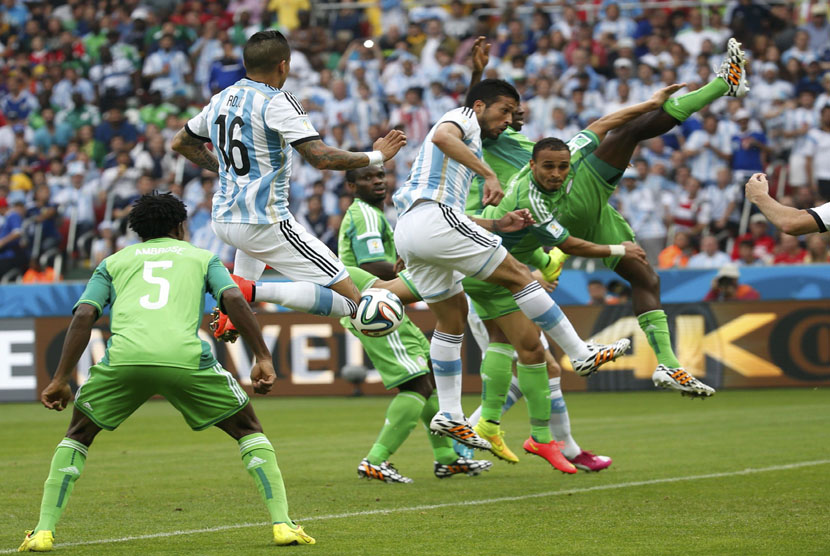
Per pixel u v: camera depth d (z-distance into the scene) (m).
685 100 24.36
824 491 22.73
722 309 50.38
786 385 49.69
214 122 20.56
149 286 17.42
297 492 24.36
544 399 25.94
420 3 72.69
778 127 60.31
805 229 18.33
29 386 53.19
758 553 16.34
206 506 22.52
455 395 23.56
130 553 17.05
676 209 57.06
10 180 65.75
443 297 23.22
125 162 63.84
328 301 21.36
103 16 76.31
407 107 63.66
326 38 72.69
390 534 18.64
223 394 17.30
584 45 64.62
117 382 17.00
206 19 74.38
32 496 24.38
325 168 20.05
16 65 74.06
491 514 20.81
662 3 67.44
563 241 23.53
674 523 19.30
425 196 21.73
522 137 26.61
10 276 61.59
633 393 51.19
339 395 52.06
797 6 67.75
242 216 20.53
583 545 17.30
